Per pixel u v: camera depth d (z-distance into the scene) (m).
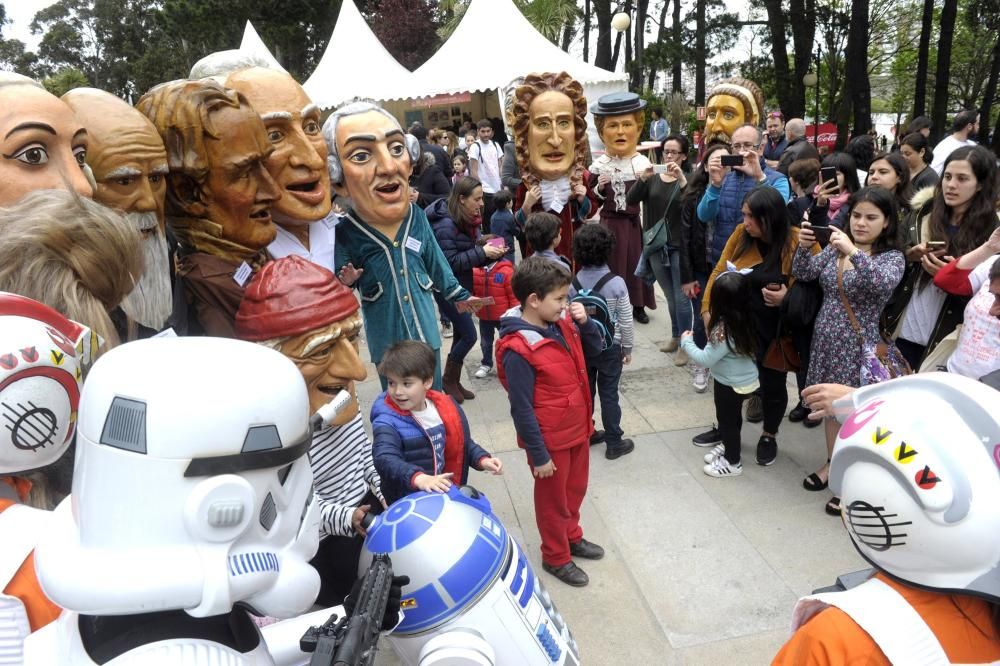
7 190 1.97
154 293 2.45
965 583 1.11
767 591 3.15
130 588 0.92
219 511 0.96
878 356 3.61
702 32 23.89
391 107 19.88
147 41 43.22
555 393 3.00
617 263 6.25
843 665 1.19
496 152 10.65
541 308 2.90
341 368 2.32
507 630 1.52
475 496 1.72
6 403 1.33
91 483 0.98
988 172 3.56
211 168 2.59
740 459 4.20
